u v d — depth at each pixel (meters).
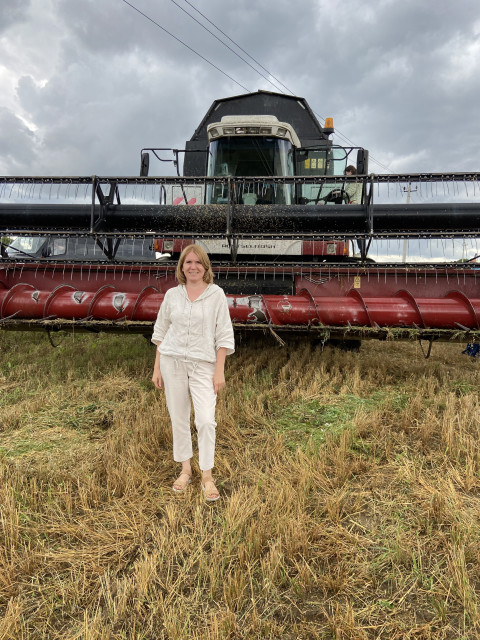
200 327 2.75
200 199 6.89
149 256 8.47
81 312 4.83
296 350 6.50
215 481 2.98
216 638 1.74
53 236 5.13
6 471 2.98
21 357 6.19
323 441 3.52
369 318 4.59
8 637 1.78
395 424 3.87
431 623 1.83
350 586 2.04
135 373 5.47
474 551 2.19
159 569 2.14
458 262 4.84
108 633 1.77
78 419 4.03
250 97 9.36
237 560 2.19
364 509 2.66
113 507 2.65
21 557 2.23
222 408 4.05
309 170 8.52
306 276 5.40
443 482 2.84
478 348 4.88
